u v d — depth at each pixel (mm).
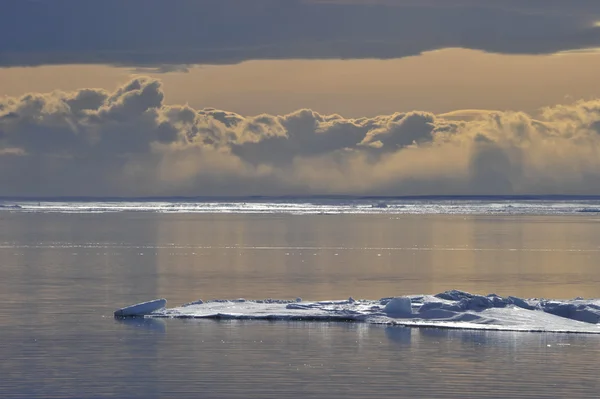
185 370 91562
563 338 106250
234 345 102188
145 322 115312
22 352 98500
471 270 190500
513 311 117188
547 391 85250
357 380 88312
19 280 164750
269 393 84188
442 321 113812
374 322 114375
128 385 86188
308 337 106438
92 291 148000
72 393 83688
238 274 178625
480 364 94125
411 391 85125
